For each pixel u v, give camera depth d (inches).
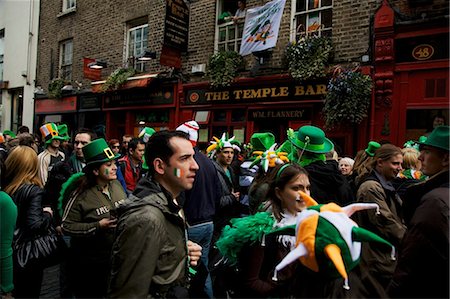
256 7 327.9
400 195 153.7
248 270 83.3
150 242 68.2
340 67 281.1
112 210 119.6
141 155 221.8
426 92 259.8
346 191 125.8
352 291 109.0
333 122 278.4
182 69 395.5
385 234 121.6
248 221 84.7
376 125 275.6
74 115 516.7
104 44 475.8
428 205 79.6
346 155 289.4
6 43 625.0
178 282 74.8
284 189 89.4
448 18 246.8
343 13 292.8
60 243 119.0
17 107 611.8
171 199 78.0
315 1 317.1
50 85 529.0
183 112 394.9
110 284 70.2
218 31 375.2
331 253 64.5
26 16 587.2
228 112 363.3
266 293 81.2
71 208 118.1
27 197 113.4
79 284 115.6
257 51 316.8
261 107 335.9
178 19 374.6
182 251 76.4
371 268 117.6
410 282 80.3
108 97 472.4
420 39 260.5
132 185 220.4
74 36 516.7
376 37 273.0
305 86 307.7
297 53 300.7
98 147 120.3
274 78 322.7
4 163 116.9
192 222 145.6
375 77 274.2
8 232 95.2
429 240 77.7
